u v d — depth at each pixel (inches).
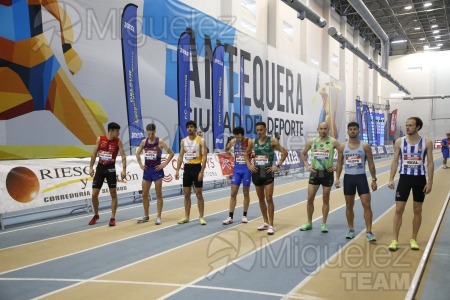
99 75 365.4
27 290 139.4
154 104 425.4
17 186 258.7
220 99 524.4
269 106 653.9
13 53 298.2
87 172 309.4
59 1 330.3
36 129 314.0
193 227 245.1
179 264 168.4
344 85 988.6
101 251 191.8
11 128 297.1
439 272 157.2
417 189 187.0
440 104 1449.3
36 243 209.9
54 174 284.7
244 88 583.2
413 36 1298.0
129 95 393.4
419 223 189.2
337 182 228.2
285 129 706.8
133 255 183.8
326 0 924.0
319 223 256.5
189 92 468.8
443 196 371.6
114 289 139.3
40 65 316.5
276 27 706.2
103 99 368.8
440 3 994.1
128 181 347.3
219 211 304.7
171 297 131.0
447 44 1398.9
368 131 1114.1
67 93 337.7
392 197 374.6
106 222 266.5
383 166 805.2
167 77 441.7
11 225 258.8
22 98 304.2
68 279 150.6
